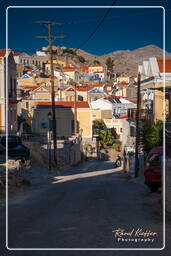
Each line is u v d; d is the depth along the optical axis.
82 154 56.91
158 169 16.33
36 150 34.72
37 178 25.86
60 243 7.81
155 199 14.48
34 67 126.00
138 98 30.48
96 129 66.44
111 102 77.06
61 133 56.12
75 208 12.48
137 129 30.58
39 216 11.04
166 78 33.00
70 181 25.61
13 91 39.69
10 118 38.44
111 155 62.19
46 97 69.50
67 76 109.38
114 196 15.80
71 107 56.53
